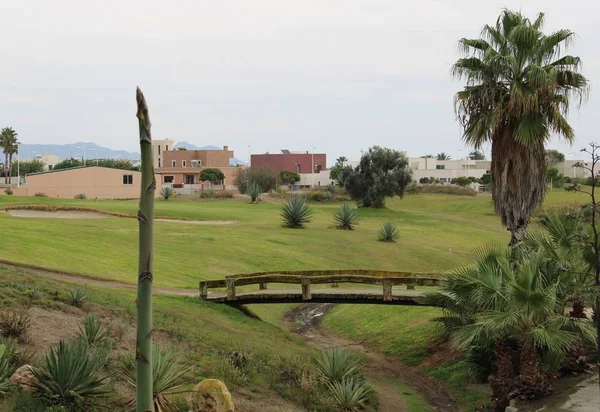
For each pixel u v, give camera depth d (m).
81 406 9.90
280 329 23.34
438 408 16.41
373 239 50.09
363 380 16.45
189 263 34.91
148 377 3.58
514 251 16.53
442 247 50.88
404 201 97.00
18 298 16.55
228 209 70.19
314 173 146.12
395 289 24.88
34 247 31.22
